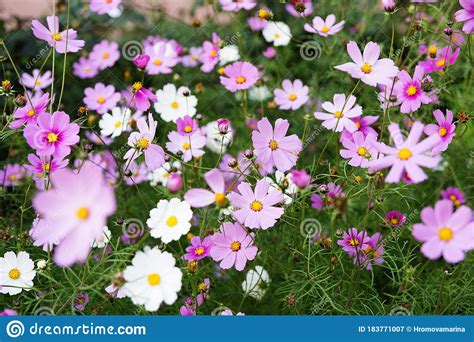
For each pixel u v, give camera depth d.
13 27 1.63
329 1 1.62
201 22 1.63
